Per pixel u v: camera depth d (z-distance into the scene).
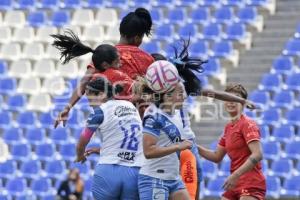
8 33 63.34
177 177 23.53
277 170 48.91
